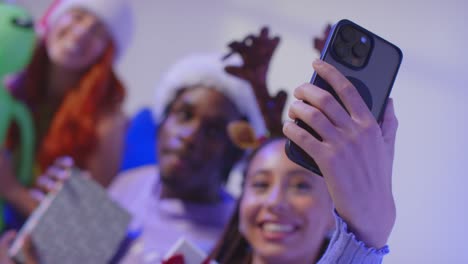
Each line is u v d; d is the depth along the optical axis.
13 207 1.07
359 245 0.41
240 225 0.77
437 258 1.24
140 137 1.27
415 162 1.28
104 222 0.90
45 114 1.16
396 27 1.34
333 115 0.38
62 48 1.14
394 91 1.31
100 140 1.13
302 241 0.71
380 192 0.40
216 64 1.10
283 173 0.72
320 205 0.71
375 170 0.39
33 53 1.16
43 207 0.88
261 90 0.82
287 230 0.71
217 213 1.08
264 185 0.73
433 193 1.26
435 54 1.31
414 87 1.31
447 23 1.32
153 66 1.64
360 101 0.39
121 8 1.17
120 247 1.01
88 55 1.15
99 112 1.15
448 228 1.25
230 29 1.59
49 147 1.11
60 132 1.12
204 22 1.61
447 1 1.32
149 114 1.29
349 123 0.38
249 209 0.73
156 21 1.65
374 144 0.39
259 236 0.72
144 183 1.15
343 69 0.44
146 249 1.00
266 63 0.81
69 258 0.87
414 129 1.29
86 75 1.15
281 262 0.71
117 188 1.17
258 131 1.09
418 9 1.34
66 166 1.09
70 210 0.88
